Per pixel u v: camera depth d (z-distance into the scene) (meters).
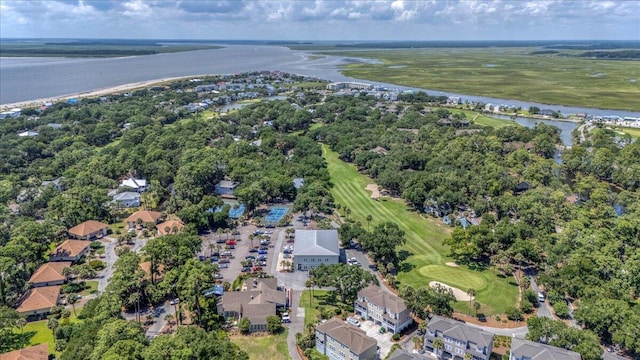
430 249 159.25
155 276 135.25
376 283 130.88
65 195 185.38
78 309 122.00
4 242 149.75
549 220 166.88
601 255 135.75
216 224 175.38
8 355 97.88
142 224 175.00
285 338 110.69
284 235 169.38
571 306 123.56
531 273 142.75
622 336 101.75
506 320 117.56
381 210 193.62
